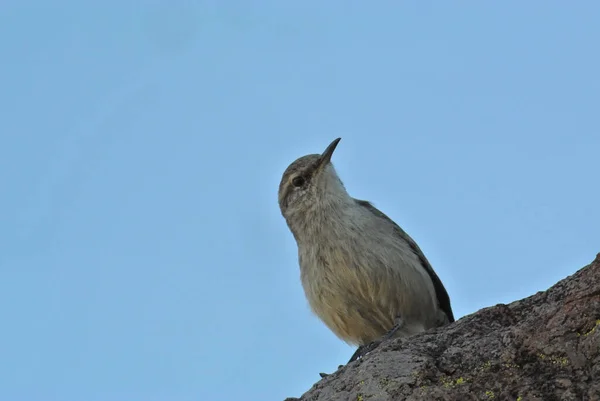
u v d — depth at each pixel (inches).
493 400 342.0
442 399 350.6
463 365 370.6
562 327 349.1
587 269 386.9
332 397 382.6
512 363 355.3
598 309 344.8
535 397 331.9
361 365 394.6
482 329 396.8
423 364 374.3
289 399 410.6
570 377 331.9
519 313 398.0
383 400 361.1
